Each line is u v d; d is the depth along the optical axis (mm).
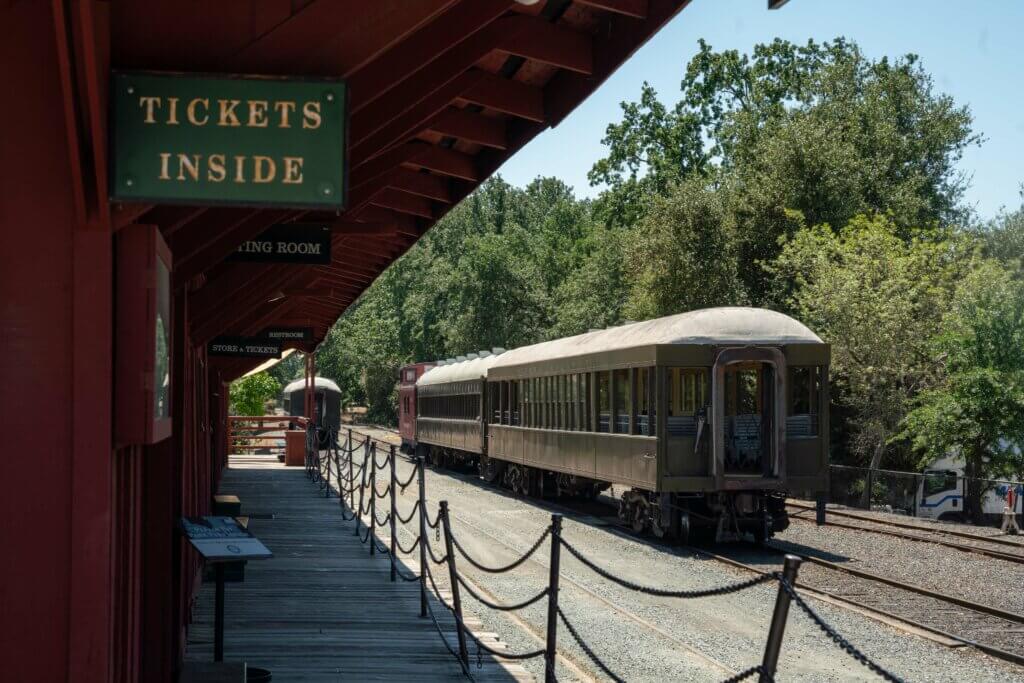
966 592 13672
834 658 10094
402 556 15164
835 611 12422
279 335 21344
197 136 4238
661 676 9281
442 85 6750
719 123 58156
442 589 12602
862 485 26625
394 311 89062
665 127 59969
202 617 10258
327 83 4305
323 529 18172
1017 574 15094
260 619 10258
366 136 6680
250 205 4262
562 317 58844
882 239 30859
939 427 26391
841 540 18844
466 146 11086
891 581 14148
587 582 14344
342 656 8750
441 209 13102
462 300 67312
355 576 13148
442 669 8391
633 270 41562
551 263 75125
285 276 13281
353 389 102625
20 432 4270
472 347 66500
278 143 4281
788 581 4027
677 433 17844
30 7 4285
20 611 4266
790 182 40125
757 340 17766
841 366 29484
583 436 21797
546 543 18250
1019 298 25922
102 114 4094
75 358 4277
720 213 40188
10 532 4258
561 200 89875
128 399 4523
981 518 23516
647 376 18391
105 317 4305
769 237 39969
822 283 29922
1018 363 25484
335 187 4301
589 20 7500
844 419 34906
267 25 4441
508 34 6867
